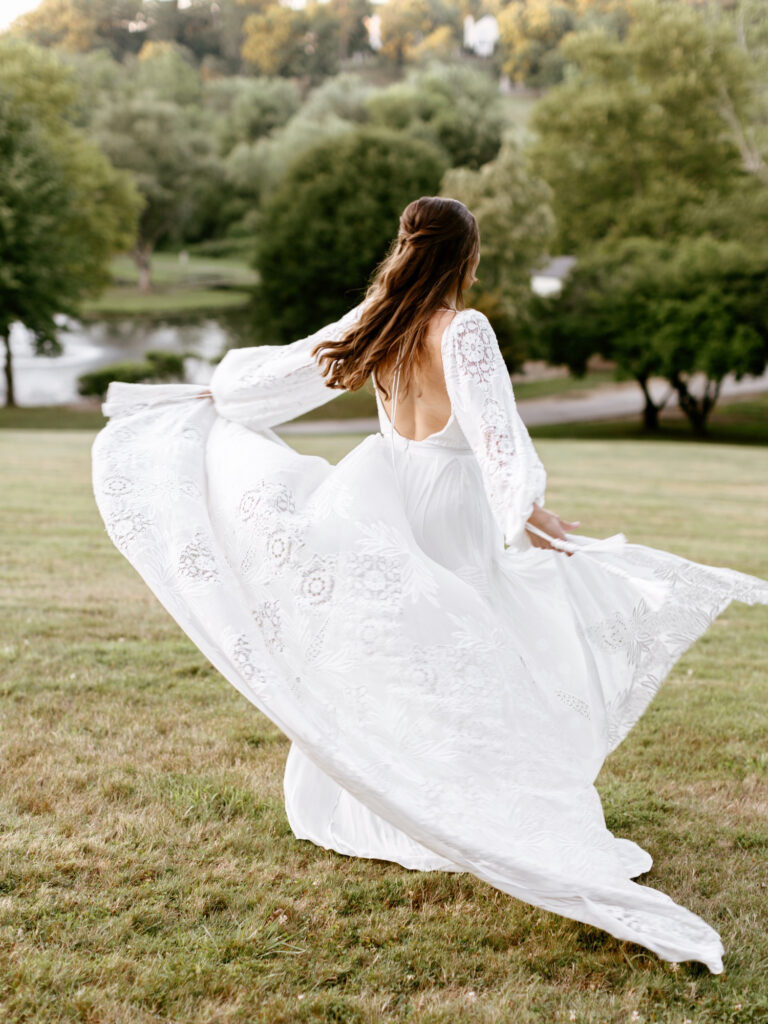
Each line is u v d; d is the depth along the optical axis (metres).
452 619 2.54
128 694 4.34
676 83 40.22
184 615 2.60
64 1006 2.19
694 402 37.22
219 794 3.38
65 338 49.12
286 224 40.03
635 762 3.83
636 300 36.47
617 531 9.87
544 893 2.33
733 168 42.28
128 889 2.70
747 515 11.63
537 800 2.45
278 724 2.39
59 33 98.75
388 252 2.72
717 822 3.31
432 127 56.72
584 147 42.81
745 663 5.37
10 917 2.53
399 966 2.44
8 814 3.10
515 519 2.34
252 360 3.07
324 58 97.44
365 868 2.93
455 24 102.06
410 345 2.61
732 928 2.65
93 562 7.16
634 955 2.50
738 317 35.53
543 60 89.75
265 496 2.68
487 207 34.19
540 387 46.31
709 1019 2.26
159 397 3.18
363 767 2.35
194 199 64.31
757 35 41.81
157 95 71.06
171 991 2.26
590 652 2.79
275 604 2.60
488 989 2.36
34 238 34.97
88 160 44.03
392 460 2.74
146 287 63.34
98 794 3.29
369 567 2.55
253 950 2.46
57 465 14.41
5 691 4.26
